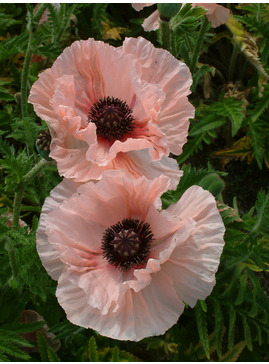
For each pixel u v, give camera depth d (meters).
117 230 0.51
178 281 0.48
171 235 0.50
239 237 0.65
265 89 0.80
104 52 0.50
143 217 0.51
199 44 0.74
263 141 0.83
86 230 0.50
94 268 0.50
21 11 0.89
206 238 0.48
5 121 0.79
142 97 0.48
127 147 0.48
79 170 0.48
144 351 0.71
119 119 0.50
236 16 0.80
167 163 0.51
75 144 0.49
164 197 0.63
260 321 0.67
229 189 0.87
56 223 0.49
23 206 0.72
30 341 0.66
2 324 0.66
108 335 0.47
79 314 0.47
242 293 0.66
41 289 0.60
